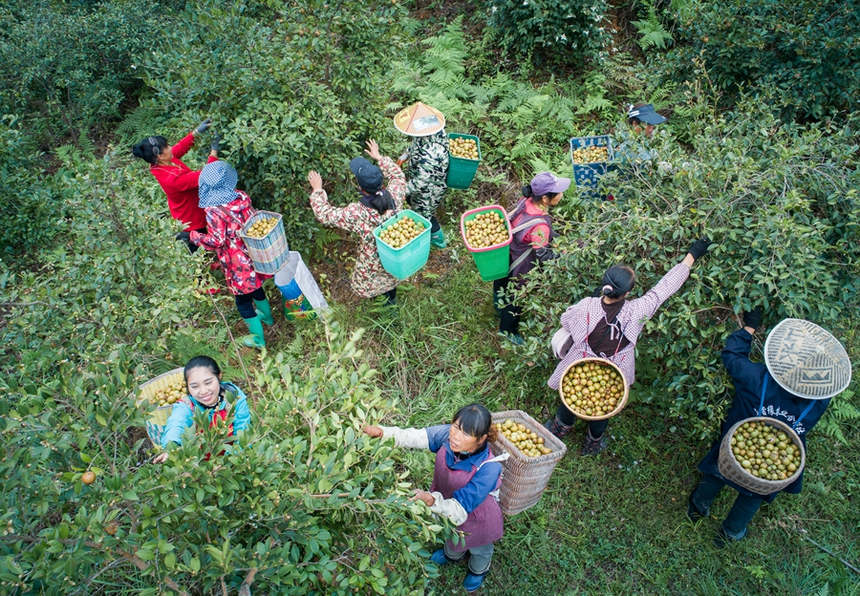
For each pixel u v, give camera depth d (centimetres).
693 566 402
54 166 711
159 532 231
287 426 289
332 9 512
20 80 717
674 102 673
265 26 570
